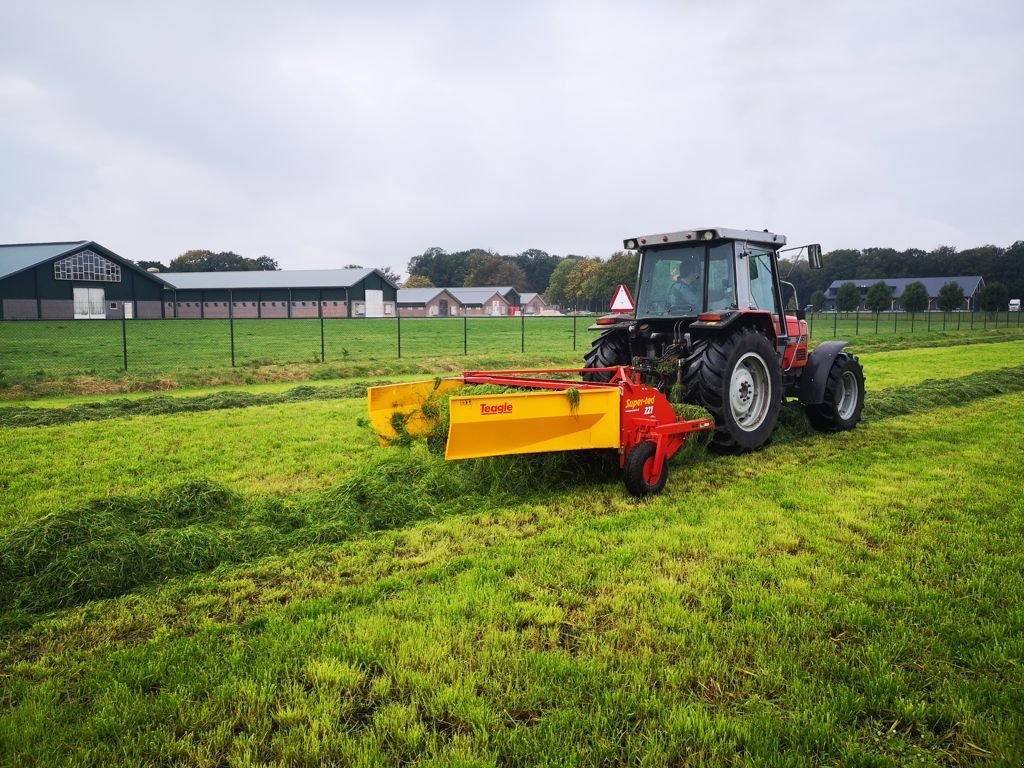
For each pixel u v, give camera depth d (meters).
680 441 5.68
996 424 8.14
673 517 4.66
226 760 2.27
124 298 45.16
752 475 5.86
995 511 4.73
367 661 2.85
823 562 3.82
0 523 4.59
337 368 16.09
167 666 2.80
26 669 2.81
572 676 2.68
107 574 3.57
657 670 2.73
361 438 7.52
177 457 6.60
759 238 7.12
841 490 5.28
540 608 3.23
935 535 4.24
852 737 2.36
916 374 14.31
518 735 2.35
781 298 7.60
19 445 7.14
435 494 5.07
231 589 3.58
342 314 55.38
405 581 3.59
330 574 3.76
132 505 4.44
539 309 94.88
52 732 2.39
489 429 4.70
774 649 2.89
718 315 6.32
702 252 7.00
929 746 2.36
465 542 4.20
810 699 2.57
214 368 15.84
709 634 3.02
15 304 39.53
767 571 3.68
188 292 55.91
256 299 55.69
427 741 2.32
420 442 6.37
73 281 42.03
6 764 2.21
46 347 21.62
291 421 8.65
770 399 6.83
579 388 5.19
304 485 5.59
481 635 3.03
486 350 22.77
